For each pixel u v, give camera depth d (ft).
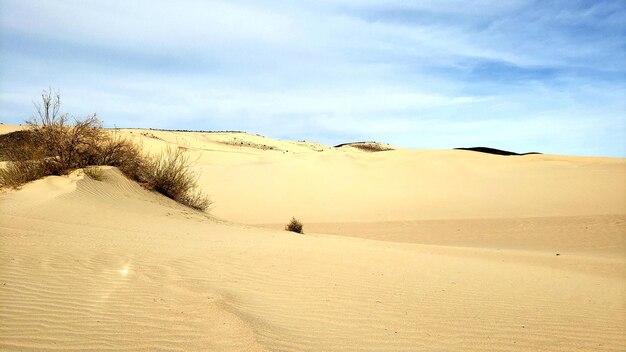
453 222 81.71
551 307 21.36
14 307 16.40
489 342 16.06
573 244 62.54
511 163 144.25
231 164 153.17
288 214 92.32
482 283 26.05
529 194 105.50
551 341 16.49
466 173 133.39
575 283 28.19
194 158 178.19
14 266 21.56
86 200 41.70
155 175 56.70
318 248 34.78
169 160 59.06
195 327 15.23
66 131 50.49
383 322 17.58
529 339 16.58
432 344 15.55
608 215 80.53
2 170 46.42
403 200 104.53
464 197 105.29
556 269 34.09
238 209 97.66
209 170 141.90
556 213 86.22
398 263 30.86
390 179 129.80
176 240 33.63
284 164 147.23
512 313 19.86
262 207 99.76
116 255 25.81
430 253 38.99
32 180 45.88
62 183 44.70
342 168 142.20
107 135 53.93
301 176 133.18
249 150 302.45
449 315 18.97
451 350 15.11
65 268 22.07
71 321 15.44
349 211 94.79
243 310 17.39
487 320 18.57
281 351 13.56
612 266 36.22
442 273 28.35
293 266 26.99
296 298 20.17
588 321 19.21
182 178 59.57
